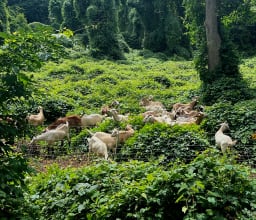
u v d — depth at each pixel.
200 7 21.48
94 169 7.09
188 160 9.28
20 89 4.91
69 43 5.19
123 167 7.02
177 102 16.34
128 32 40.88
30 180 7.38
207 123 11.13
